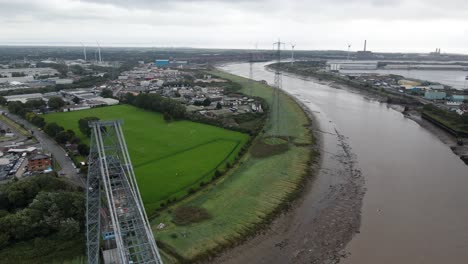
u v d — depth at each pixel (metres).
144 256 45.88
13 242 65.00
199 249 65.94
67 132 127.31
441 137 143.12
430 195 90.25
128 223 48.59
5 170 99.44
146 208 78.56
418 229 74.25
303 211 82.19
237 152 118.06
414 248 67.62
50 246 63.62
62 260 60.78
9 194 76.00
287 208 82.94
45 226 67.06
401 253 66.12
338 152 123.12
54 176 91.12
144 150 118.38
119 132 56.25
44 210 69.81
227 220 75.94
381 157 118.38
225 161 109.56
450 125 152.75
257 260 64.50
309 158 114.06
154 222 73.50
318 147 127.44
